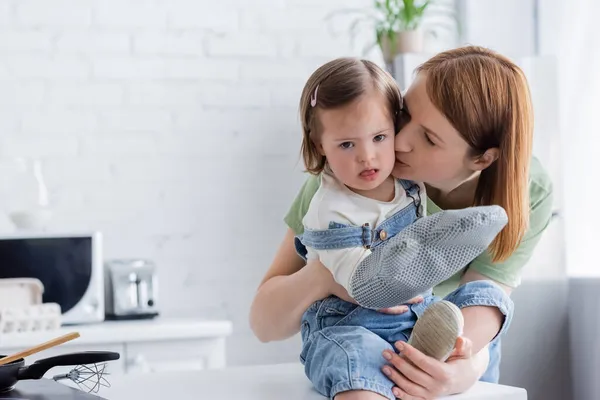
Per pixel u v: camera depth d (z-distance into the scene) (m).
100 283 2.75
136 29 3.24
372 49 3.43
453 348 1.17
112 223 3.19
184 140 3.27
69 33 3.18
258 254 3.31
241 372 1.45
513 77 1.32
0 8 3.12
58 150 3.16
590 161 2.96
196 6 3.30
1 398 1.01
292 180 3.35
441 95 1.28
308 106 1.31
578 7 3.04
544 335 2.85
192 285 3.25
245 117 3.32
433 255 1.11
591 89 2.96
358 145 1.26
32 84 3.14
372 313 1.29
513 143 1.32
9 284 2.66
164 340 2.65
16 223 2.94
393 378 1.15
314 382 1.23
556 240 2.84
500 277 1.50
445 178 1.34
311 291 1.35
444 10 3.48
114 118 3.21
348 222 1.27
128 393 1.26
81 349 2.55
